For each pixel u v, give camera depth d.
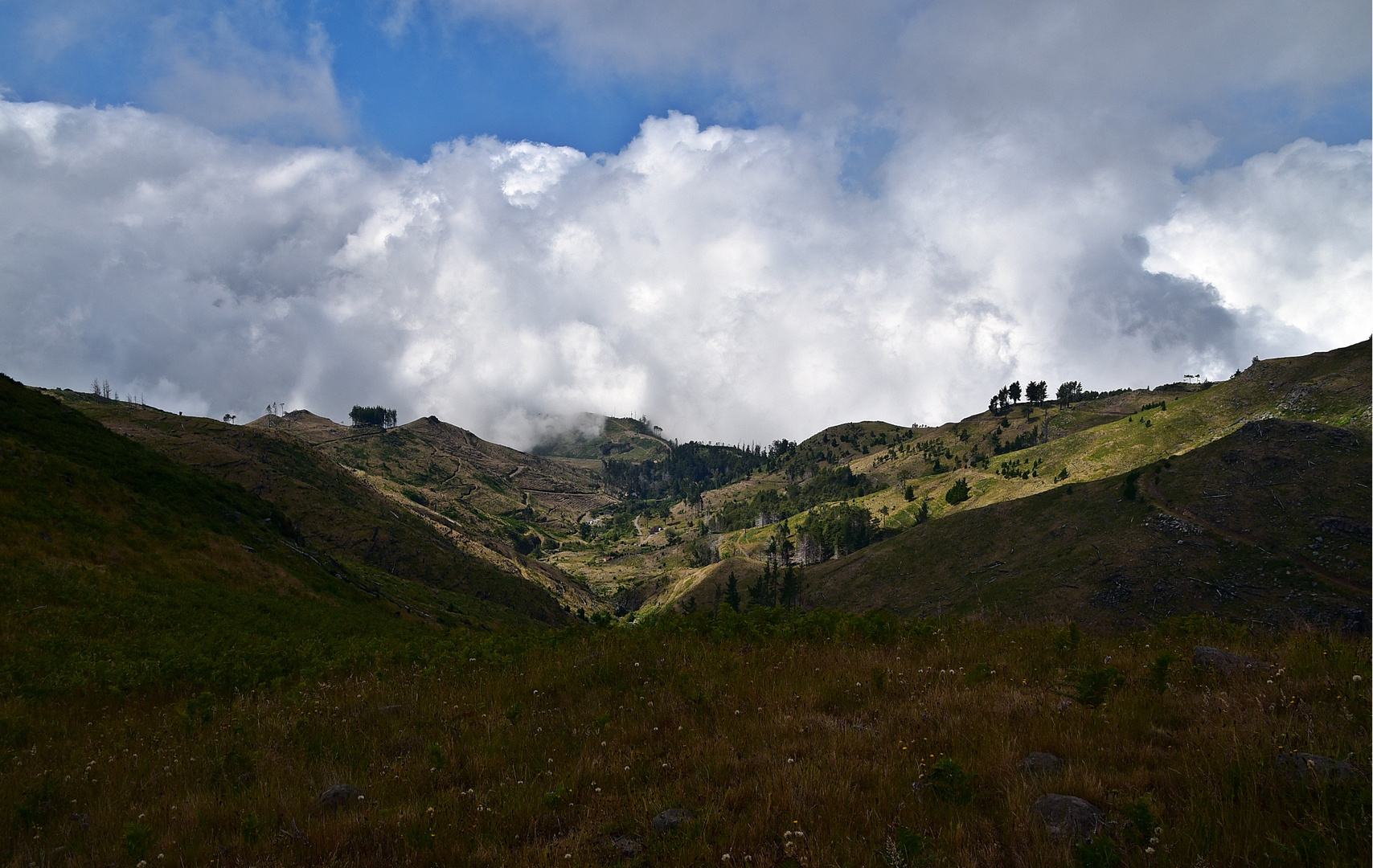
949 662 11.20
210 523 46.69
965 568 155.25
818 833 5.37
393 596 83.94
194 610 29.02
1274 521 122.50
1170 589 113.00
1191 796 5.29
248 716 11.98
